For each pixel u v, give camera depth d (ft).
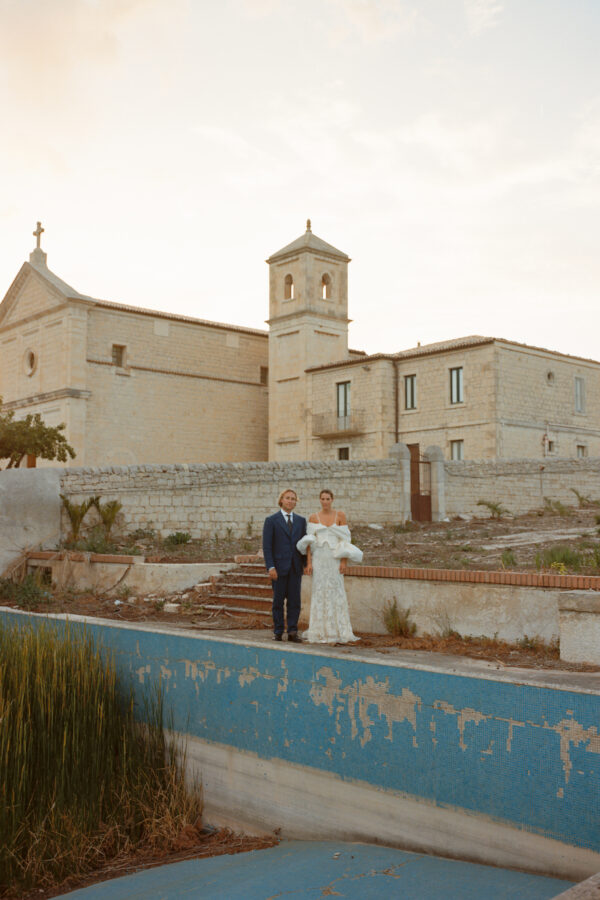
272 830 23.41
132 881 20.83
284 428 141.59
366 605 32.99
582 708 16.38
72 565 51.01
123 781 25.25
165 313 142.31
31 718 25.45
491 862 17.84
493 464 83.41
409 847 19.61
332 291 144.05
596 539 51.52
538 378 119.03
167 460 139.64
